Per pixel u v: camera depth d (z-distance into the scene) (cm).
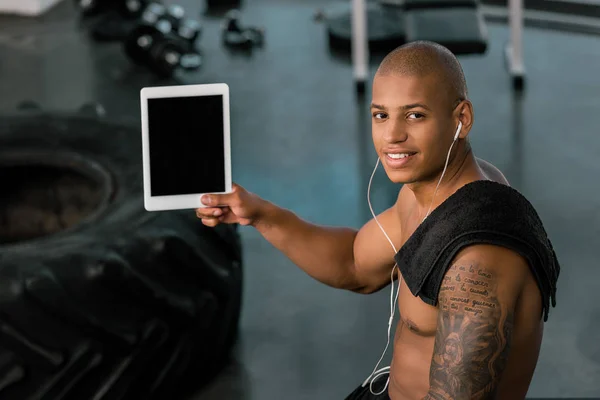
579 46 624
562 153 495
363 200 456
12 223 382
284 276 403
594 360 342
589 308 370
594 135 512
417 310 171
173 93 178
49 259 295
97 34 663
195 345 319
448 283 154
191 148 181
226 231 332
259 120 548
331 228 205
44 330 285
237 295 340
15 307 283
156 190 182
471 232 153
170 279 308
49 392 286
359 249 202
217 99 179
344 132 529
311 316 376
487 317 150
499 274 151
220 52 644
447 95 156
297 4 726
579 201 448
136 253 301
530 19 663
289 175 484
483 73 590
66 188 374
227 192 185
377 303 381
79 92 587
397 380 185
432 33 499
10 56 647
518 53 571
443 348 152
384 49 626
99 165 362
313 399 329
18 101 578
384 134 158
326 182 475
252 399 329
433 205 165
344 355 352
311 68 614
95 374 293
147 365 304
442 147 158
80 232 312
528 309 157
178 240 308
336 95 575
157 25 621
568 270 395
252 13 713
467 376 150
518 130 520
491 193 157
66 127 382
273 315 377
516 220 154
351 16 661
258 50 645
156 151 180
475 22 507
